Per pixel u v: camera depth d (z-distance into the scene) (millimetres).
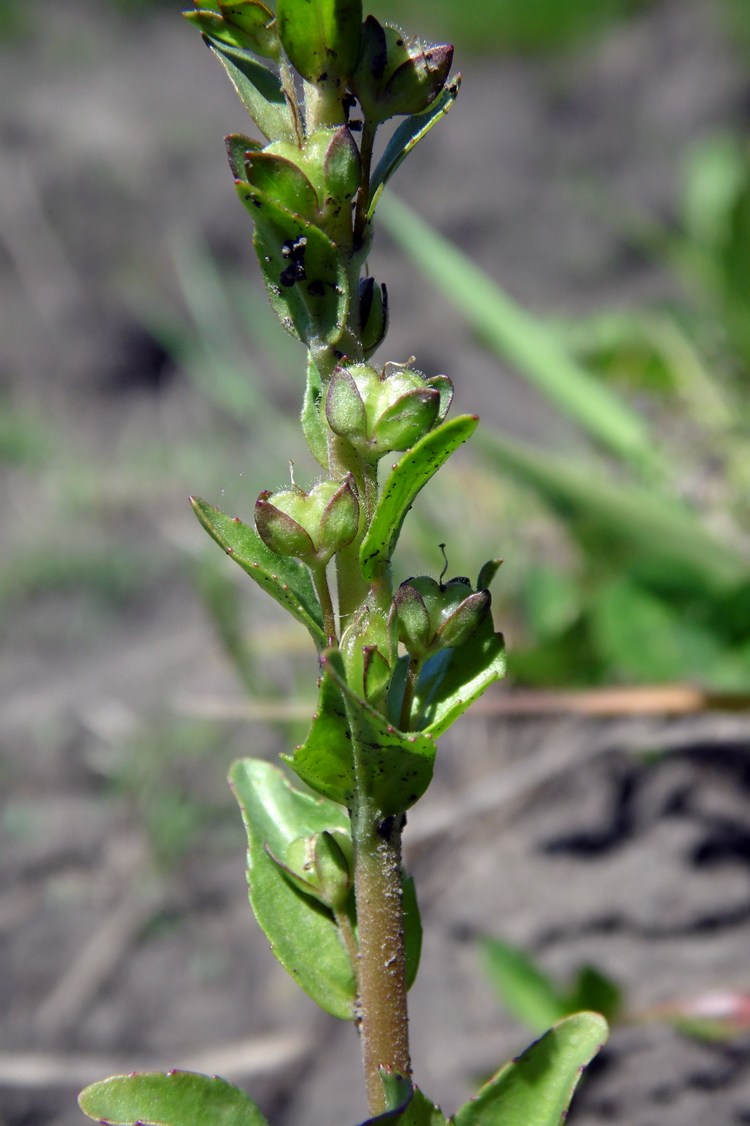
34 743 276
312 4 113
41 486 392
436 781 236
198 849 243
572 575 257
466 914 212
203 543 308
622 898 208
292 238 113
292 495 115
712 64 553
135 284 476
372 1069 119
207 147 546
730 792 217
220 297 440
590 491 229
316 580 116
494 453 236
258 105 117
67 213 502
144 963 225
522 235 502
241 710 210
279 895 124
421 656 116
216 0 116
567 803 224
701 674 214
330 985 122
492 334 275
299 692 253
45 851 248
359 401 113
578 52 612
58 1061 209
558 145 545
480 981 202
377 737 113
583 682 223
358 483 117
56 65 644
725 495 262
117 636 324
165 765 258
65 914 236
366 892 118
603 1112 179
